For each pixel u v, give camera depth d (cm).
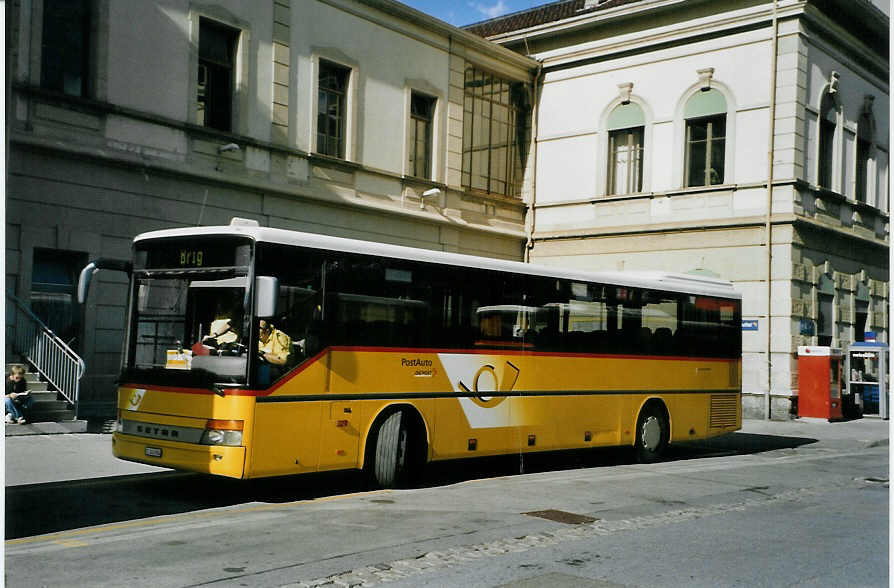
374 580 648
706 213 2489
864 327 2767
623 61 2662
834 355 2383
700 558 753
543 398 1298
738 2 2442
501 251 2745
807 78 2428
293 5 2050
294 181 2053
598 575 685
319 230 2117
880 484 1272
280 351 968
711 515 973
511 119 2802
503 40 2877
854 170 2695
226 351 953
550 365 1313
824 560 755
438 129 2464
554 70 2808
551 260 2778
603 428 1401
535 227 2825
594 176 2702
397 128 2333
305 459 986
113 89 1683
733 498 1105
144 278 1032
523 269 1280
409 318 1116
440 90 2470
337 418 1023
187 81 1823
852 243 2681
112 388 1683
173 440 967
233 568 673
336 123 2189
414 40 2384
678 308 1567
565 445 1334
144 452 993
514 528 860
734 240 2438
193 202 1831
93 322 1653
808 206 2444
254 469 932
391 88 2314
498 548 769
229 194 1908
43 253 1614
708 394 1617
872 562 750
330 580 643
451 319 1170
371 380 1064
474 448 1195
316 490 1087
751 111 2428
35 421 1448
